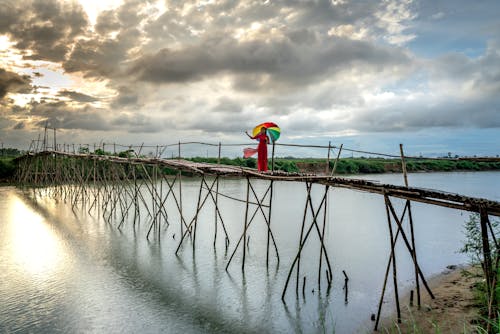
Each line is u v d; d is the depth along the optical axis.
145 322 9.96
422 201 8.26
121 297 11.60
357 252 16.08
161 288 12.33
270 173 13.62
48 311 10.60
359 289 11.91
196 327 9.69
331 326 9.59
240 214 25.61
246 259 15.33
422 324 9.12
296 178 11.77
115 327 9.69
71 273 13.79
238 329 9.58
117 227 21.69
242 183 47.41
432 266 14.05
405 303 10.62
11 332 9.39
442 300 10.45
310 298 11.33
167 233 20.12
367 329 9.28
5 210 27.72
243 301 11.26
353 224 22.31
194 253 16.28
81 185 30.56
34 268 14.31
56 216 25.22
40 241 18.41
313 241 18.08
